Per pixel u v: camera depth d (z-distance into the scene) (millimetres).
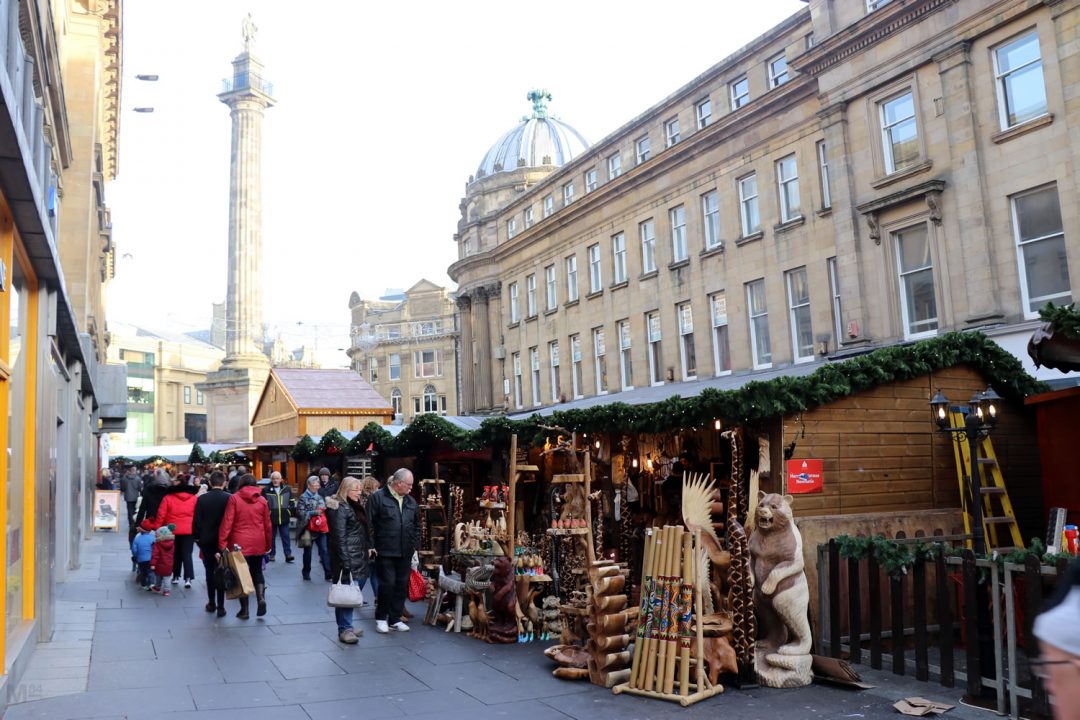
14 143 5840
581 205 33250
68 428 14688
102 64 27188
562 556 10891
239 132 69000
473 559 10234
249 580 10438
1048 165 16859
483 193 44281
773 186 24453
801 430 8555
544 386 36281
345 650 8875
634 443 13359
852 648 7859
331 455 22328
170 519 13336
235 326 67438
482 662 8328
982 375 10117
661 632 7156
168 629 10023
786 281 24047
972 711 6383
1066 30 16500
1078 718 1719
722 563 7898
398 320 69812
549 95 51031
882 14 19844
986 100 18094
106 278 40375
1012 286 17453
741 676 7363
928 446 9461
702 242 27359
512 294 39750
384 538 9984
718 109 27859
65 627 10102
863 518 8680
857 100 21047
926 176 19250
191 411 103188
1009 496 10148
